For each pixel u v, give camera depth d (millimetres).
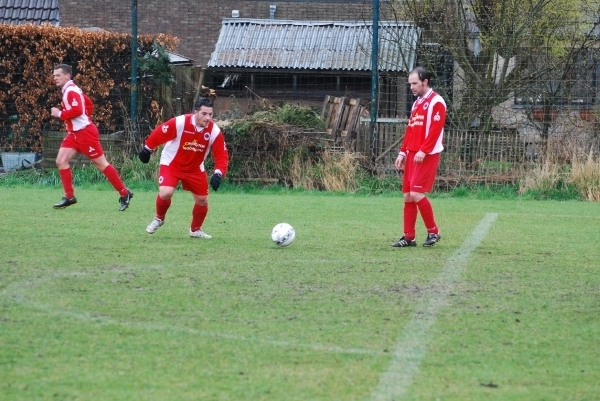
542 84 33469
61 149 23688
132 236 18734
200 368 8727
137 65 34125
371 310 11492
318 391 8062
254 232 20156
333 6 58188
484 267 15352
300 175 33344
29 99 35000
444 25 34688
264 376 8500
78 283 12930
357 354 9336
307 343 9734
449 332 10352
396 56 38938
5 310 11016
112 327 10281
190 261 15367
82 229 19766
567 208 28188
